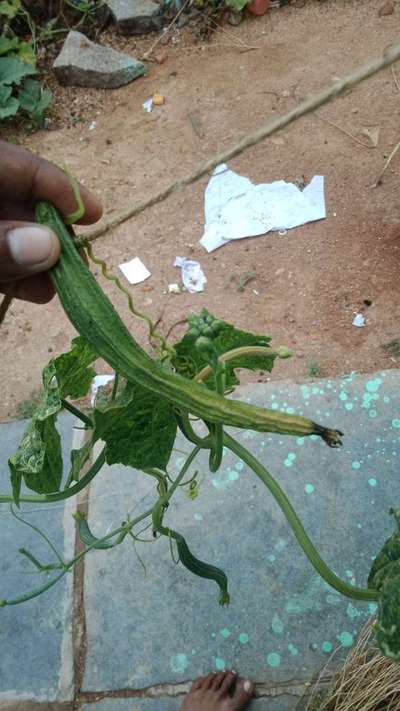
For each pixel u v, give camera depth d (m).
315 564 0.40
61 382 0.40
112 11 1.64
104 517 0.90
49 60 1.64
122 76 1.54
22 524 0.92
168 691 0.79
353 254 1.14
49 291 0.51
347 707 0.67
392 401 0.94
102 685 0.80
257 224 1.21
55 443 0.38
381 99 1.34
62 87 1.58
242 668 0.79
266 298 1.13
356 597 0.42
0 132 1.52
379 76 1.37
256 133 0.48
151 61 1.59
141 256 1.23
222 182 1.29
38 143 1.49
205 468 0.92
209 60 1.55
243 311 1.12
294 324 1.08
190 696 0.76
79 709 0.79
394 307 1.06
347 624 0.79
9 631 0.85
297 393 0.97
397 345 1.02
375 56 1.43
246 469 0.91
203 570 0.55
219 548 0.86
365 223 1.18
